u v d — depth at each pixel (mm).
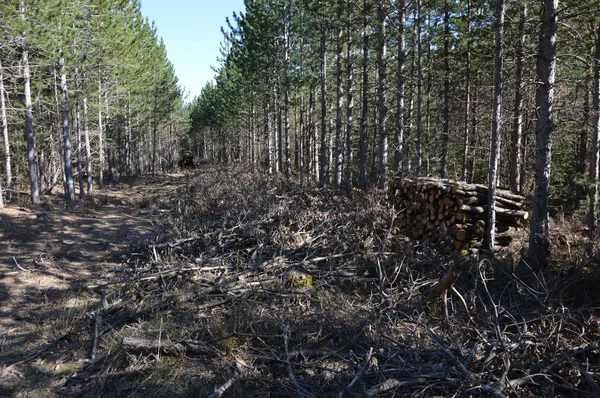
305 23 18797
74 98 19297
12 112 17500
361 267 6559
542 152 6879
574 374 3674
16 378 4184
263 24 22500
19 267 7184
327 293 5656
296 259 7207
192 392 3812
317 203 11961
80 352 4652
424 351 3951
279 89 25141
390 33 14180
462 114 19391
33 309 5777
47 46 13461
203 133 62875
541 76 6969
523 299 5191
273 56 23609
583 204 10461
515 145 13734
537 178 6918
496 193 8172
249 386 3846
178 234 8383
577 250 7359
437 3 14031
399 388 3514
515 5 11484
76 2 15336
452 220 7754
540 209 6820
